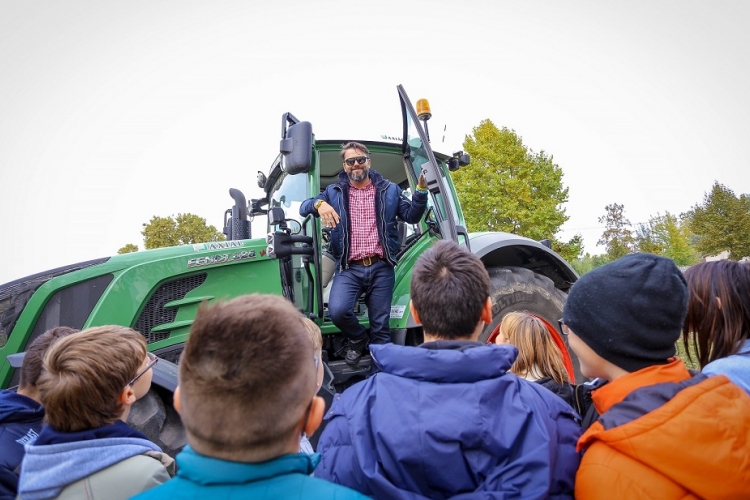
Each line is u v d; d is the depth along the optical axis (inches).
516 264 193.3
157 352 127.3
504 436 47.6
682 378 50.6
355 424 51.8
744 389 60.6
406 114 151.0
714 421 43.9
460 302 57.7
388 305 142.2
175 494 37.4
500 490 45.7
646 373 50.5
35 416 77.1
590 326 53.4
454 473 46.4
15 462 71.3
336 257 141.6
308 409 43.6
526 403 50.9
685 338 75.0
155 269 129.0
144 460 59.2
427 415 48.2
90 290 123.4
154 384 102.7
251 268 143.3
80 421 58.9
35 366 78.8
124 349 64.5
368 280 139.7
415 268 63.5
